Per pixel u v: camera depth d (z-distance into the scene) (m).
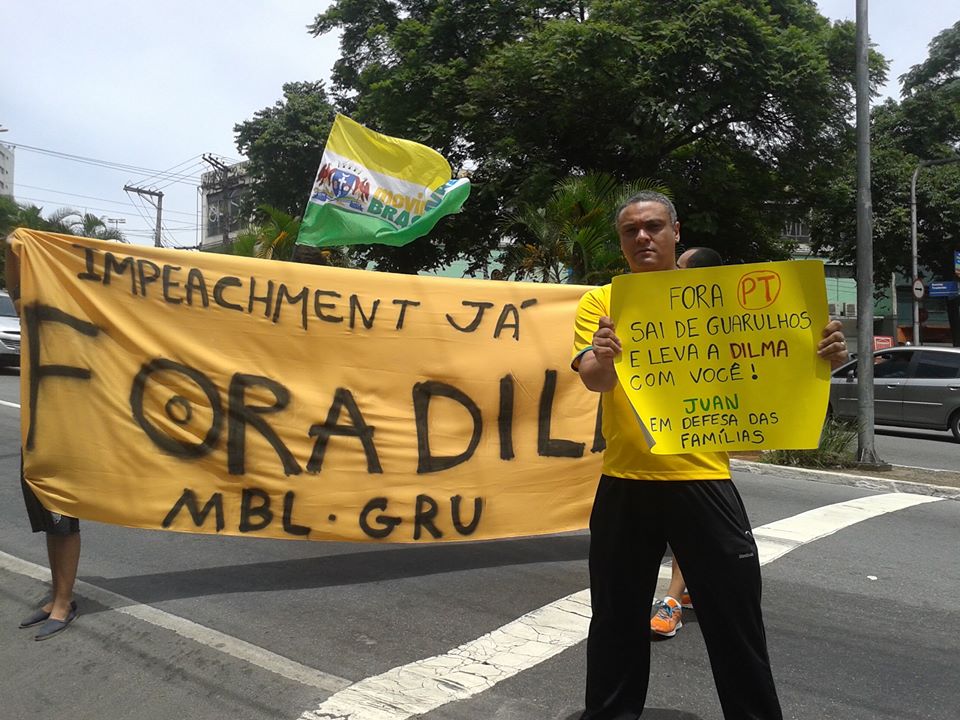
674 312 2.47
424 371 4.65
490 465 4.72
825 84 13.62
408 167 8.13
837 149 15.23
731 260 16.45
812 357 2.42
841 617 4.27
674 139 15.12
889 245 26.55
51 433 3.91
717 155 15.27
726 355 2.45
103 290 4.07
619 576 2.61
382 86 15.45
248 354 4.34
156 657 3.55
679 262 3.72
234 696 3.21
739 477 8.75
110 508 4.01
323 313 4.50
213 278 4.30
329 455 4.46
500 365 4.77
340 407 4.49
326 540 4.45
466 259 18.20
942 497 7.82
